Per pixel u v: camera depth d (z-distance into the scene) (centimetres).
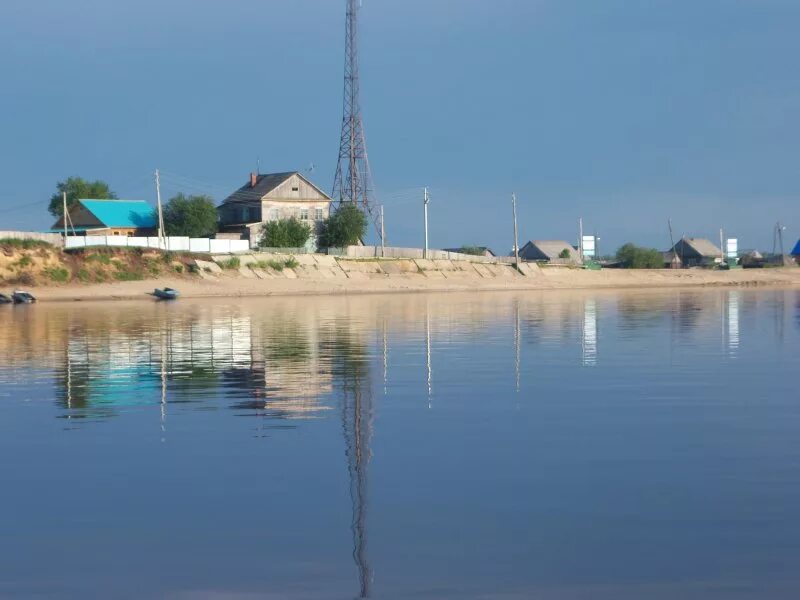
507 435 2175
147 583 1267
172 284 11838
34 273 11181
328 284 13188
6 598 1221
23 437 2206
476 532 1452
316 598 1214
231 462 1917
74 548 1402
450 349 4266
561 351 4150
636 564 1309
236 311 7912
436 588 1238
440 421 2366
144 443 2117
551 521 1501
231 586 1255
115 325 6172
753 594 1202
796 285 16812
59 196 16925
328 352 4153
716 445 2044
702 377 3206
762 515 1512
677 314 7081
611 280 16750
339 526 1490
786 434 2161
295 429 2262
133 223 14150
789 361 3694
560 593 1216
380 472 1823
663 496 1630
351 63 15488
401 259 14988
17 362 3838
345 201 15512
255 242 14600
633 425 2291
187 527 1492
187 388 3011
